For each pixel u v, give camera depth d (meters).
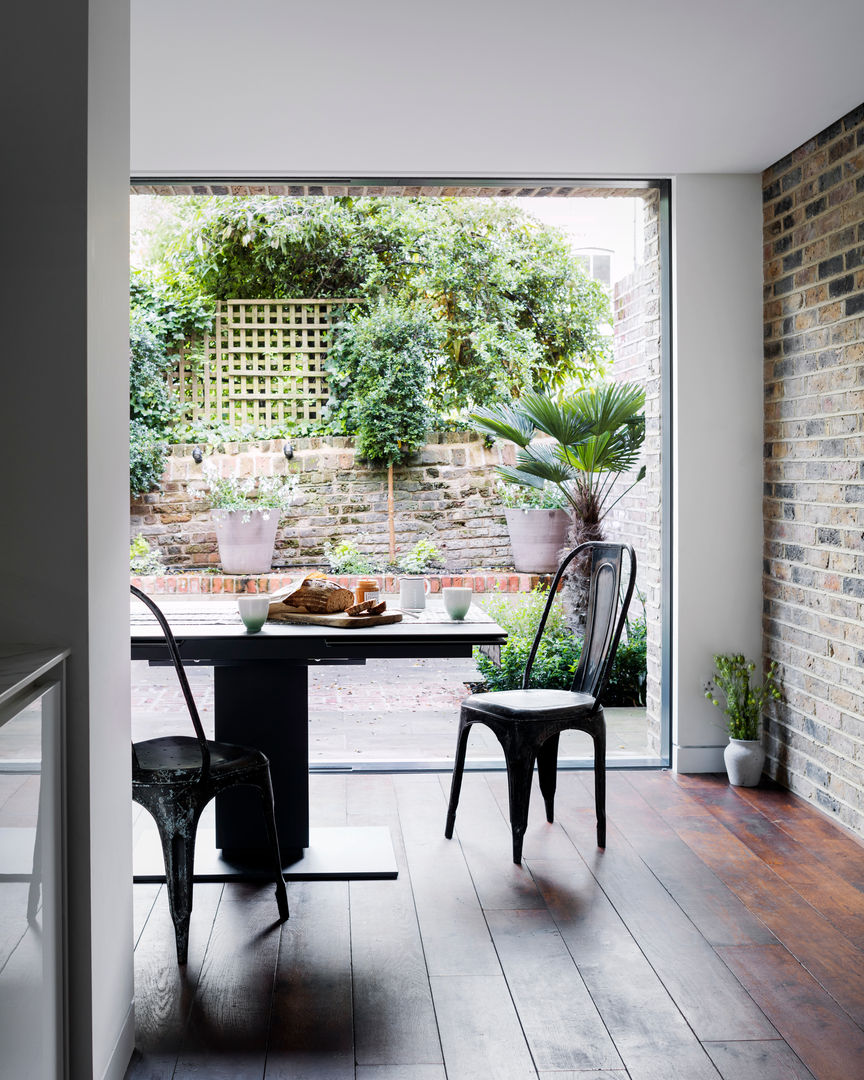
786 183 4.03
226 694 3.24
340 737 4.84
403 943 2.67
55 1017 1.78
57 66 1.84
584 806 3.83
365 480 7.58
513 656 5.62
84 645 1.87
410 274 8.08
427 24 2.73
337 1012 2.32
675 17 2.72
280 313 7.77
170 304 7.60
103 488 1.99
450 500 7.61
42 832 1.71
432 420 7.69
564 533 7.05
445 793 3.97
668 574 4.41
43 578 1.87
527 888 3.03
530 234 8.33
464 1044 2.18
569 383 8.41
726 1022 2.28
